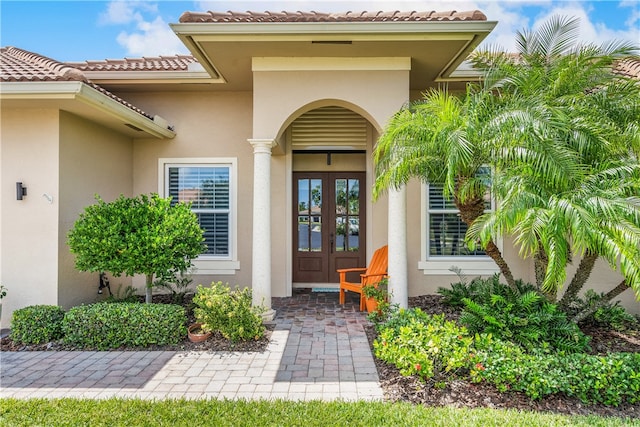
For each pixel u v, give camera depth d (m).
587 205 4.12
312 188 10.12
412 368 4.27
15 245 6.50
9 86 5.73
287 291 9.14
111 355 5.29
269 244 6.92
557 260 4.00
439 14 6.14
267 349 5.52
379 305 6.44
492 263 8.58
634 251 3.83
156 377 4.61
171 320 5.66
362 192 10.05
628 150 5.04
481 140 4.88
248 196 8.77
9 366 4.91
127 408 3.78
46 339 5.69
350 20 6.04
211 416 3.62
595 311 5.92
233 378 4.59
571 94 5.32
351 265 10.09
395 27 5.88
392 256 6.73
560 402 3.99
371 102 6.77
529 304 5.17
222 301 5.79
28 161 6.51
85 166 7.15
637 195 4.45
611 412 3.86
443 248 8.77
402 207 6.75
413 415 3.63
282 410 3.73
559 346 4.84
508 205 4.34
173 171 8.90
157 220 6.18
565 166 4.46
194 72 7.86
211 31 5.92
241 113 8.77
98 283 7.59
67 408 3.78
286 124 6.98
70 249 6.11
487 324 5.13
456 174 5.21
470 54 6.43
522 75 5.38
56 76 5.75
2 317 6.51
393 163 5.52
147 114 8.39
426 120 5.23
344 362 5.04
